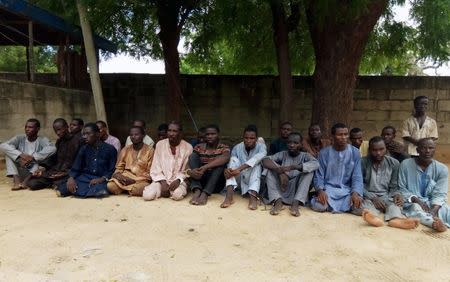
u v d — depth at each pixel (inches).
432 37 374.0
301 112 425.1
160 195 223.8
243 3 335.0
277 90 424.2
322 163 213.2
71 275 125.5
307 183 204.1
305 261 139.6
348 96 300.5
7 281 118.0
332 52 294.2
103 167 231.9
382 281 126.5
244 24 378.9
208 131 226.1
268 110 426.6
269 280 124.4
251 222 182.4
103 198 220.2
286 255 144.5
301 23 397.1
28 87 315.3
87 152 230.7
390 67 532.4
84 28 294.4
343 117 299.9
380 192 207.6
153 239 156.9
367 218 179.5
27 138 249.6
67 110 365.7
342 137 207.3
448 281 127.2
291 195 212.7
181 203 212.7
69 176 228.7
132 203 210.1
